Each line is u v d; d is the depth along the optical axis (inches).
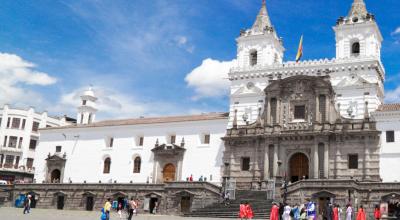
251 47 3041.3
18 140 4264.3
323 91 2632.9
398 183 2177.7
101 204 2775.6
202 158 2930.6
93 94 3924.7
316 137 2564.0
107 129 3319.4
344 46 2768.2
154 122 3147.1
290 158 2659.9
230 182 2529.5
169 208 2468.0
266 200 2331.4
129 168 3157.0
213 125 2960.1
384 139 2453.2
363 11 2785.4
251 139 2746.1
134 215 2316.7
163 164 3051.2
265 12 3142.2
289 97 2733.8
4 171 3937.0
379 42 2861.7
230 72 2987.2
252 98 2881.4
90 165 3297.2
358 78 2628.0
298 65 2797.7
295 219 1732.3
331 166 2527.1
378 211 2018.9
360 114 2571.4
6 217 1889.8
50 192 2984.7
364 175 2433.6
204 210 2258.9
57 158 3390.7
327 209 1931.6
